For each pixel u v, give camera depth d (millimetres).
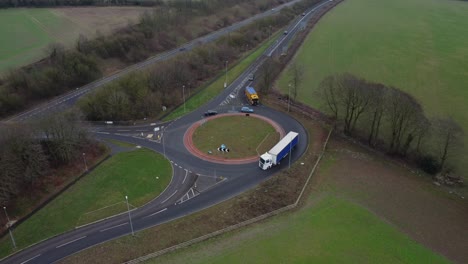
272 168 115688
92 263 81000
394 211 99375
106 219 94625
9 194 98688
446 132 114500
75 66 175500
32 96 157250
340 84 138375
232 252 84062
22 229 91750
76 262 81375
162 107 154375
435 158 118375
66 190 106000
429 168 117375
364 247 86188
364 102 129000
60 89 166250
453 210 100938
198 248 85375
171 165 117188
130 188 106250
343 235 89688
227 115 151125
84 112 142375
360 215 96750
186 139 132750
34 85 157000
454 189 109688
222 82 184625
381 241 88375
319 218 95188
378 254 84375
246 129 139500
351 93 130125
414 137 125438
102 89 150000
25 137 105125
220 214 95625
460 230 93688
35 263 81625
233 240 87750
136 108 148500
